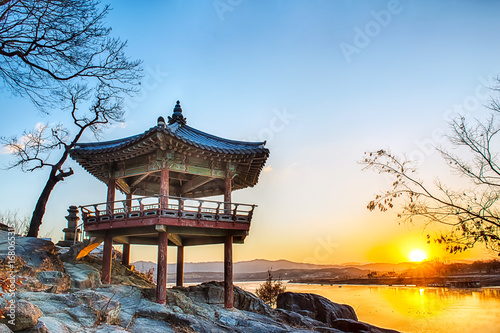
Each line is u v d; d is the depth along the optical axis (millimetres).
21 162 30047
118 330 13828
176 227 21859
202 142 25391
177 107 28906
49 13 12328
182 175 27406
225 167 24766
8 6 11656
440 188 11047
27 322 11094
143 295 21266
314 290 123375
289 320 23656
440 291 102125
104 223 22312
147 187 29609
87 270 22984
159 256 20703
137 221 21094
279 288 41906
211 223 22109
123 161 24047
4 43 12289
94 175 26516
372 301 75688
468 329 37594
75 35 13086
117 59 14680
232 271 23172
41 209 29188
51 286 17609
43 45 12852
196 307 21125
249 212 23453
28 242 22172
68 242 29953
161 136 20438
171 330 16969
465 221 10508
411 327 39906
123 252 29188
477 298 75062
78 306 14586
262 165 26000
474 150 10922
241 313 22219
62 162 30984
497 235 10109
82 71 14164
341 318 26812
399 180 11562
